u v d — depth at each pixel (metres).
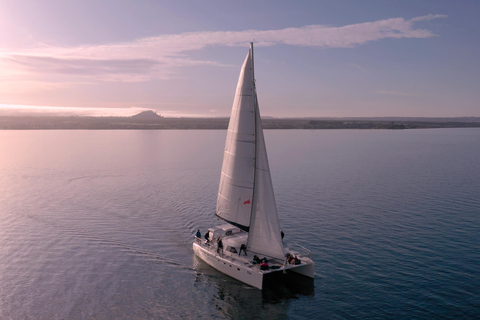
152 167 129.50
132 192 85.50
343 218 63.09
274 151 190.38
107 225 59.84
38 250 48.97
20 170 122.06
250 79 40.84
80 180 102.69
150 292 38.34
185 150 197.88
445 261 44.53
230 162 43.44
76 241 52.44
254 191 41.53
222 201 45.06
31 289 38.31
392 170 119.88
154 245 51.31
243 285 40.06
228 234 46.66
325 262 44.91
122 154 175.62
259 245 41.75
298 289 38.84
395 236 53.75
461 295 36.44
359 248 49.12
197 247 47.31
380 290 37.97
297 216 64.44
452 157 160.50
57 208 70.56
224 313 34.78
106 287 39.09
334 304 35.84
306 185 93.38
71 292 37.88
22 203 74.69
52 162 144.00
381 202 74.81
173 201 76.06
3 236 54.28
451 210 68.38
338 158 156.25
